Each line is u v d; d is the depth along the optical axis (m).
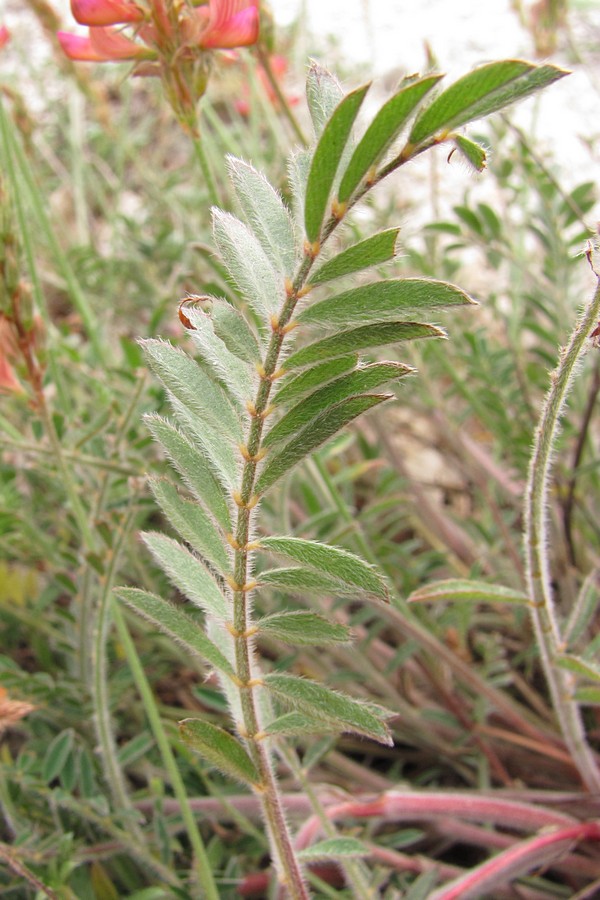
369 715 0.10
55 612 0.20
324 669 0.23
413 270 0.30
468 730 0.22
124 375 0.22
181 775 0.20
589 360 0.27
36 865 0.17
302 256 0.09
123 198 0.47
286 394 0.09
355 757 0.25
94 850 0.17
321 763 0.22
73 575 0.22
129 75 0.17
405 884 0.18
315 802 0.15
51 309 0.40
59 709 0.20
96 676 0.16
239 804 0.19
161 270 0.33
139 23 0.16
